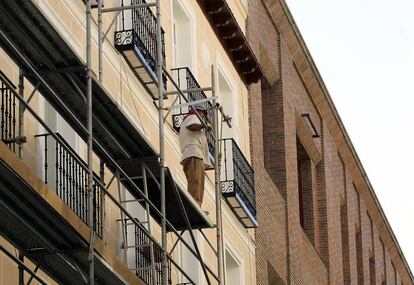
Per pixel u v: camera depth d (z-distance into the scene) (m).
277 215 46.16
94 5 30.34
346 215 58.50
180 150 33.06
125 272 25.73
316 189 53.88
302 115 51.03
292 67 50.06
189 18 38.78
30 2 22.97
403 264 69.75
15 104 26.17
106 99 25.77
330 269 53.34
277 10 47.56
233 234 40.47
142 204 30.52
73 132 28.66
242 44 41.97
